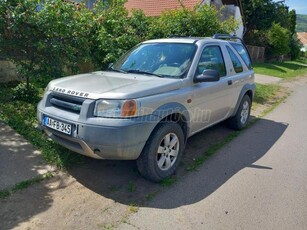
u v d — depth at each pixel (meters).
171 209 2.91
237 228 2.68
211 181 3.53
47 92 3.47
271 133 5.54
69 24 5.57
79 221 2.65
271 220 2.82
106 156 2.97
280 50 26.28
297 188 3.46
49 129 3.27
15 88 6.28
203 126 4.30
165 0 18.67
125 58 4.48
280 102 8.86
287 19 28.67
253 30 26.91
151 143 3.17
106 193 3.14
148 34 7.78
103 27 6.74
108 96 2.93
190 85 3.74
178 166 3.86
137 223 2.67
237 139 5.09
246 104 5.68
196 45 4.14
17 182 3.18
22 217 2.66
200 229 2.63
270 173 3.82
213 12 8.67
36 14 5.30
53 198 2.99
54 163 3.65
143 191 3.22
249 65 5.79
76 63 6.04
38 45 5.25
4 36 5.31
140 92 3.07
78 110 3.04
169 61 3.98
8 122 4.80
